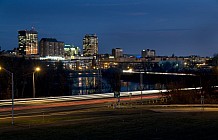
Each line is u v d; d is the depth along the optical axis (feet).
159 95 375.04
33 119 211.82
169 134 156.87
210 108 270.87
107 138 148.56
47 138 149.89
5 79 404.98
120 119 206.08
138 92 407.03
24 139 148.36
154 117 214.90
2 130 171.53
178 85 370.73
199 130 166.61
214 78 434.71
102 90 538.88
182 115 225.35
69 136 154.10
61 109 265.34
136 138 147.95
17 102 308.40
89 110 260.01
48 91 463.42
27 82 451.53
